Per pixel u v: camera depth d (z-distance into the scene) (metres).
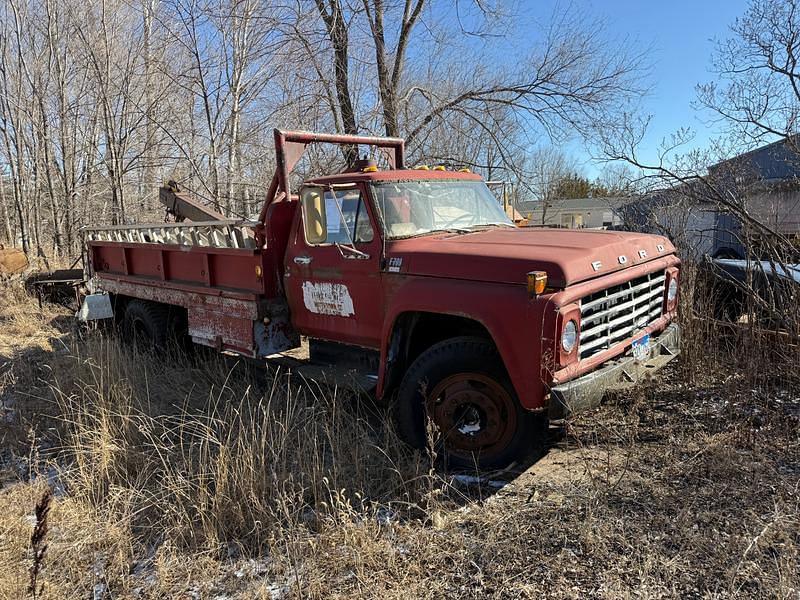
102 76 15.29
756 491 3.44
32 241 19.52
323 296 4.87
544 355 3.48
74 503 3.88
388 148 6.05
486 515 3.45
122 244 7.23
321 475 3.79
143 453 4.22
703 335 5.57
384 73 11.71
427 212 4.77
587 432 4.51
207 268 5.76
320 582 2.95
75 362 6.08
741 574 2.75
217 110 13.34
